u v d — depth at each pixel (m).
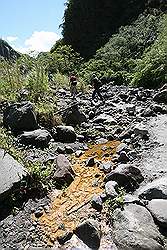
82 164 7.99
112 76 26.30
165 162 7.56
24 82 12.05
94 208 6.18
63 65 26.95
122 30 34.69
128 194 6.37
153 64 20.39
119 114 11.92
